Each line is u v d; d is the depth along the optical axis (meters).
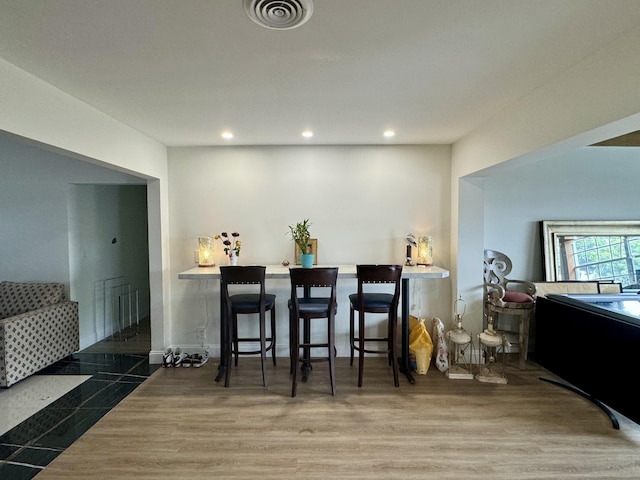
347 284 3.92
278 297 3.91
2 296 3.81
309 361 3.06
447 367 3.47
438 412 2.74
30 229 4.06
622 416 2.68
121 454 2.24
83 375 3.47
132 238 5.48
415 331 3.60
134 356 4.02
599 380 2.64
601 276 3.98
